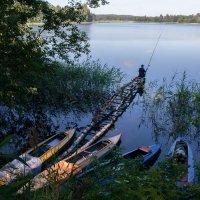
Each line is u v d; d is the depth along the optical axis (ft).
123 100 81.51
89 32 515.09
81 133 62.54
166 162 17.11
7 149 48.08
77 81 86.38
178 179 14.89
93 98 85.97
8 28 52.80
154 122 68.85
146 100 83.61
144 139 61.46
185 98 70.13
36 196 11.14
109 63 158.30
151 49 241.14
